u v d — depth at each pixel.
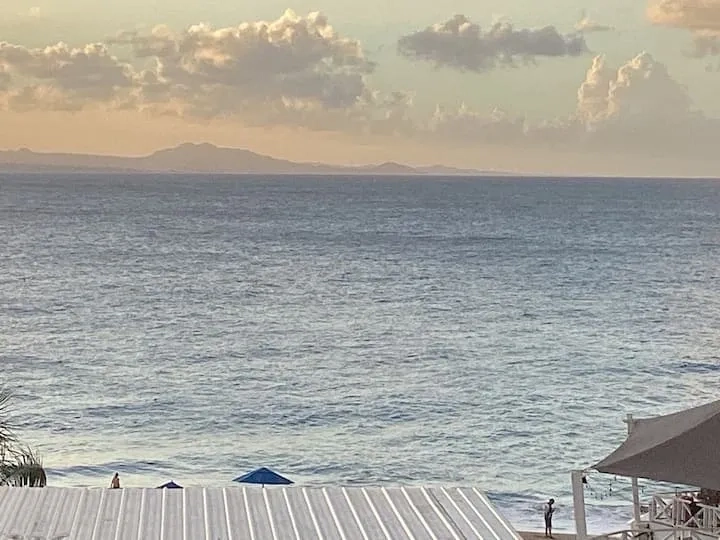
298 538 9.15
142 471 39.66
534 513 34.69
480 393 55.47
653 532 16.75
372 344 71.94
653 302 96.75
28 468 19.62
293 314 85.75
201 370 61.38
